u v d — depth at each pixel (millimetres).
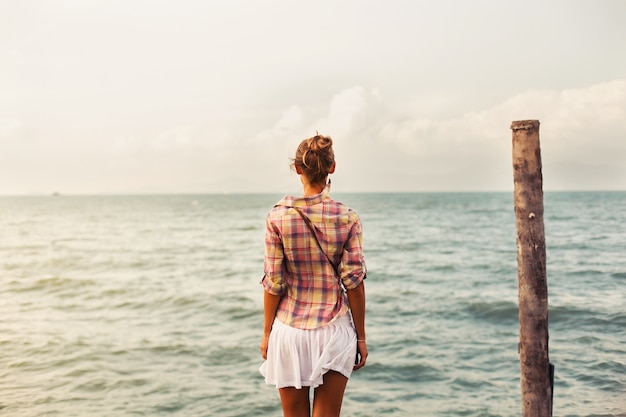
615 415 6543
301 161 2824
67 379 8219
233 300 15109
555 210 69562
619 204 90938
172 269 22578
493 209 85812
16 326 11938
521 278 3750
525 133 3682
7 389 7773
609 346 9453
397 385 7988
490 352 9531
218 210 102312
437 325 11625
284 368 2826
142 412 7008
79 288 17594
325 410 2809
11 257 27516
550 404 3736
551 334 10391
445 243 31891
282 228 2764
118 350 9859
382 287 16781
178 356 9508
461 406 7152
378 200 148625
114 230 49906
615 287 15422
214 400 7426
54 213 93938
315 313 2785
